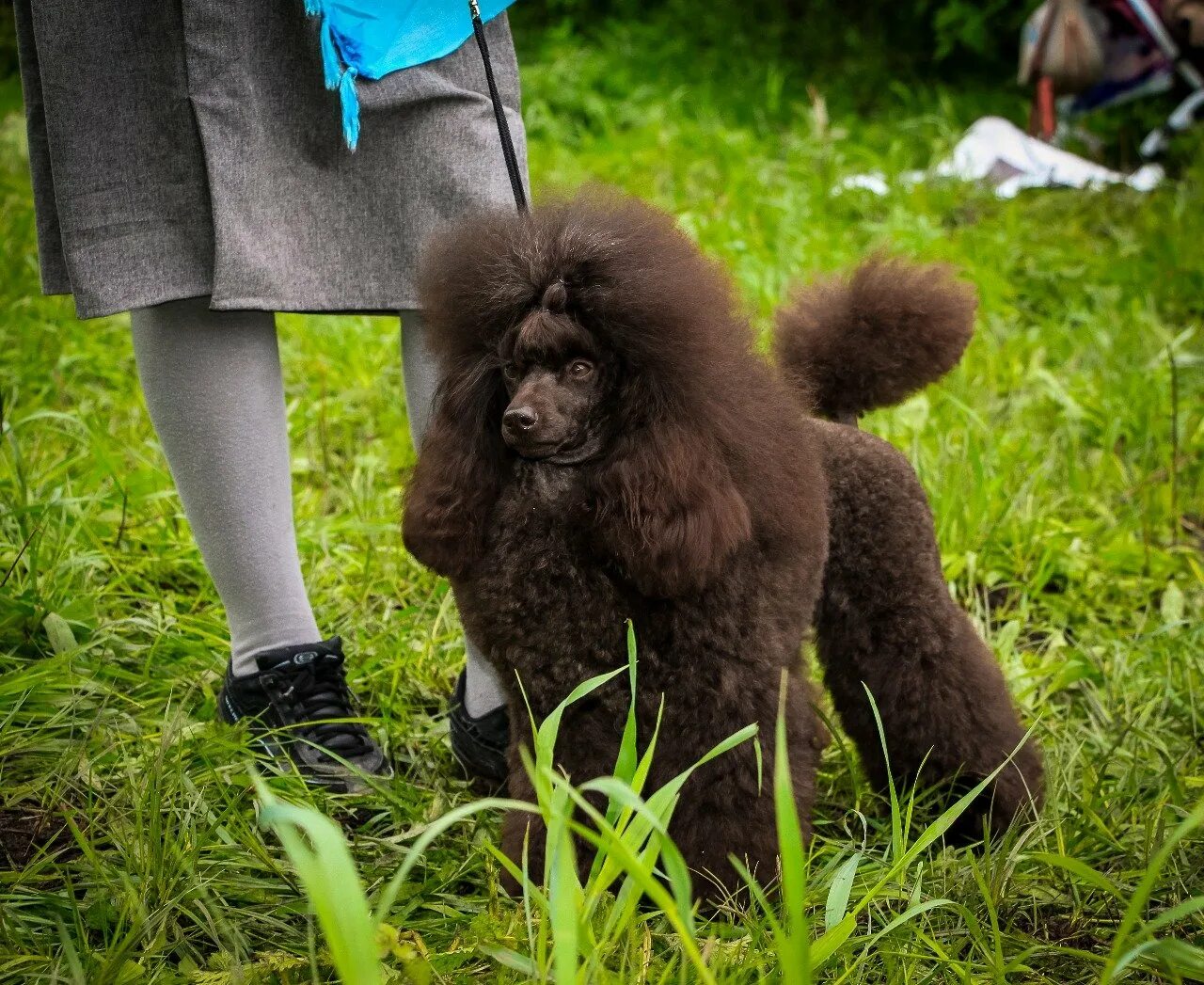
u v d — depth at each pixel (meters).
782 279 5.79
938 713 2.75
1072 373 5.37
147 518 3.86
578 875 2.26
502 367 2.21
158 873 2.21
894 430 4.73
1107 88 8.47
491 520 2.24
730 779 2.19
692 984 1.99
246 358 2.74
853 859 2.06
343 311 2.70
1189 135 8.20
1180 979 1.83
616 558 2.11
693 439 2.11
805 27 11.57
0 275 5.92
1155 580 4.07
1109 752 2.99
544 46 11.02
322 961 2.10
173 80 2.57
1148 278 6.19
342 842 1.48
